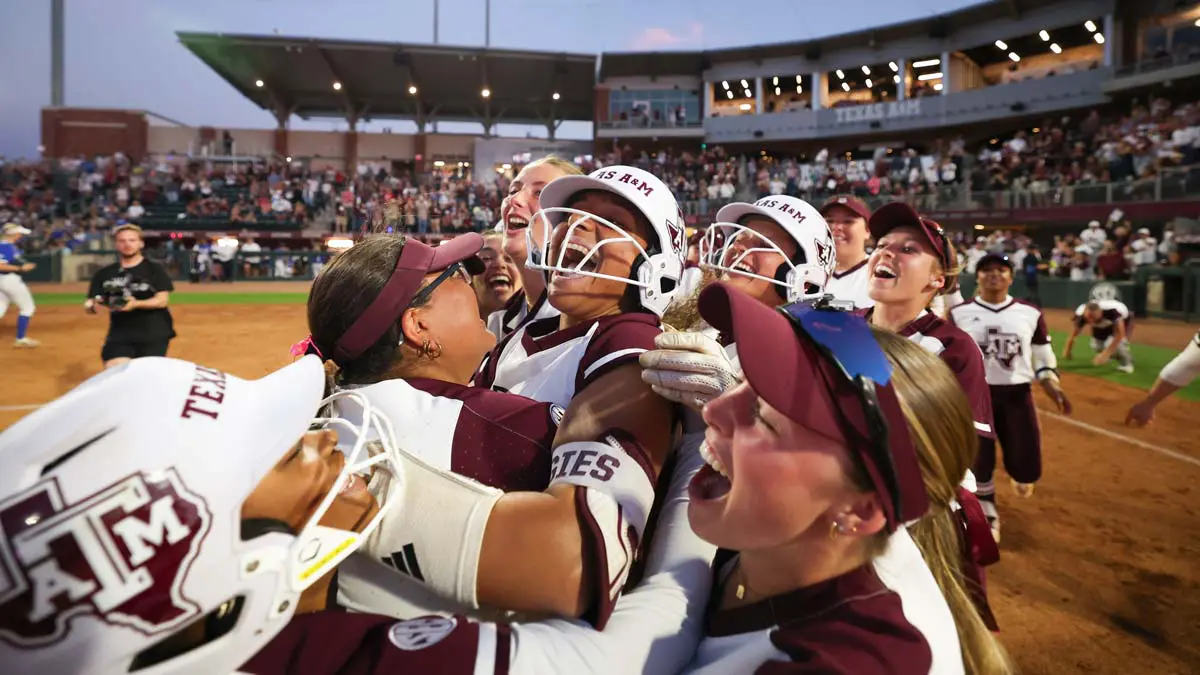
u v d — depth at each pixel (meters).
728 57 37.31
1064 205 23.50
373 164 36.19
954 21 33.16
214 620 0.72
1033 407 4.73
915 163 29.89
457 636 0.87
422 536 0.97
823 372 0.83
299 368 0.83
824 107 36.72
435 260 1.32
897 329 3.30
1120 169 23.14
